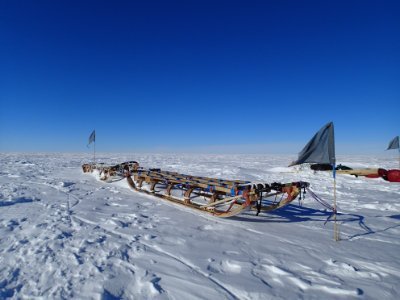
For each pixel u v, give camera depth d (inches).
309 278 110.7
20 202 238.5
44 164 746.8
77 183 371.9
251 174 554.3
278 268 117.5
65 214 199.5
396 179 128.2
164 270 114.3
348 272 116.3
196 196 267.0
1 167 605.0
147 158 1374.3
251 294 98.0
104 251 132.0
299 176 522.9
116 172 388.5
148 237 153.9
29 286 99.5
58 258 122.7
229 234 164.2
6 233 153.9
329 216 212.5
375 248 145.2
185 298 94.6
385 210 237.1
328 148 152.5
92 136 482.0
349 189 362.6
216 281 106.5
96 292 96.1
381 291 101.9
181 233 163.6
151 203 250.4
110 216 199.2
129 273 111.0
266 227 180.4
